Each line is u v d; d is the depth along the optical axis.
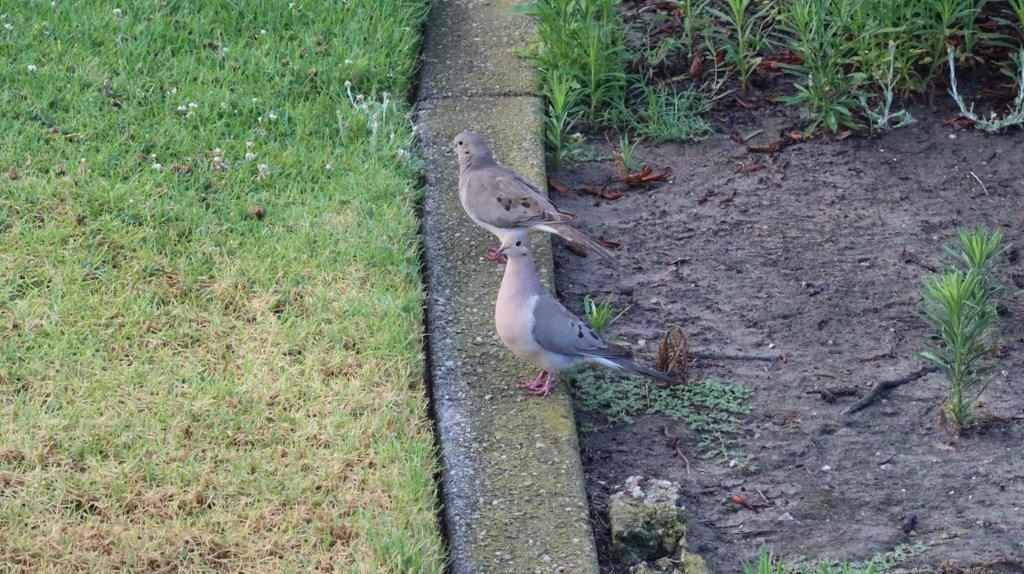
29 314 3.01
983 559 2.84
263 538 2.78
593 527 2.87
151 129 3.33
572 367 3.07
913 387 3.09
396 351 3.00
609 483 2.94
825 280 3.26
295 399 2.94
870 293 3.24
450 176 3.37
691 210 3.40
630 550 2.83
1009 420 3.03
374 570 2.73
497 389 3.00
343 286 3.10
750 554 2.86
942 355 3.11
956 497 2.93
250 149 3.32
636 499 2.88
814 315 3.20
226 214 3.20
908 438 3.02
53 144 3.27
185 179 3.25
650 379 3.08
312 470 2.85
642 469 2.96
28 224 3.13
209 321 3.03
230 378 2.95
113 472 2.83
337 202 3.25
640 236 3.35
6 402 2.90
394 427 2.91
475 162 3.24
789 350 3.14
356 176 3.29
